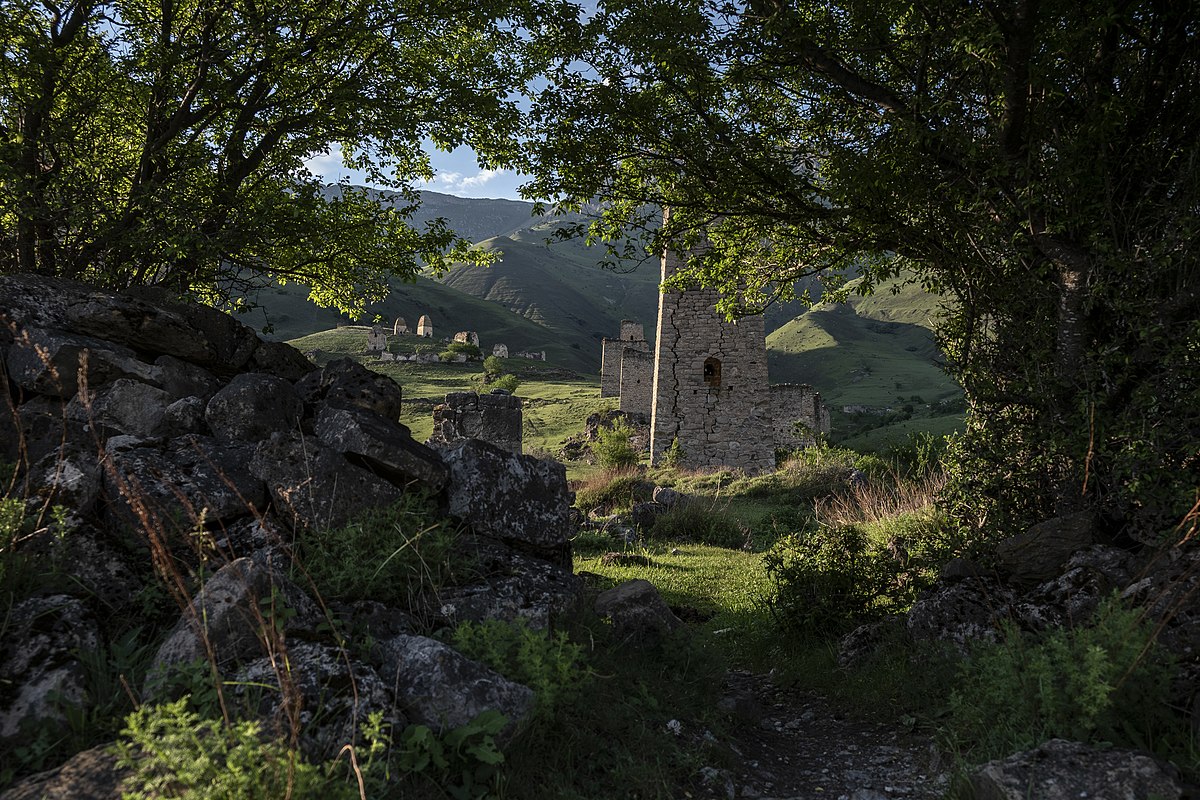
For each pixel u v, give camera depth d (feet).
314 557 14.05
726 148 24.50
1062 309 20.20
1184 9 19.40
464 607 14.47
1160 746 11.46
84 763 8.21
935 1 19.98
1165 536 16.21
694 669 17.74
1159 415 17.99
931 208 22.24
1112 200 19.56
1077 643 12.71
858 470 66.18
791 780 14.05
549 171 27.17
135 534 13.52
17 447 16.40
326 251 39.29
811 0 22.56
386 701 10.59
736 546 47.01
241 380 19.01
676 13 21.77
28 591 11.18
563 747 12.09
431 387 245.86
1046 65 18.44
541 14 27.45
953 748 13.43
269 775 7.62
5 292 19.45
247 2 32.24
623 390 166.71
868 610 23.07
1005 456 21.47
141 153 33.01
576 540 45.09
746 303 34.14
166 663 10.51
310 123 33.06
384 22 33.37
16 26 26.81
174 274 32.89
